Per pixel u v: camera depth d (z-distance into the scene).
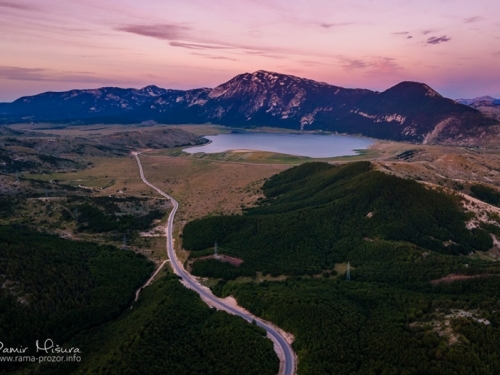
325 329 113.69
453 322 106.12
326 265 173.12
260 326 125.00
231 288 150.25
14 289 123.88
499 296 128.25
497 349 94.75
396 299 130.12
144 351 103.50
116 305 137.62
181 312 125.62
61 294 131.00
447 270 151.00
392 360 97.38
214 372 102.12
